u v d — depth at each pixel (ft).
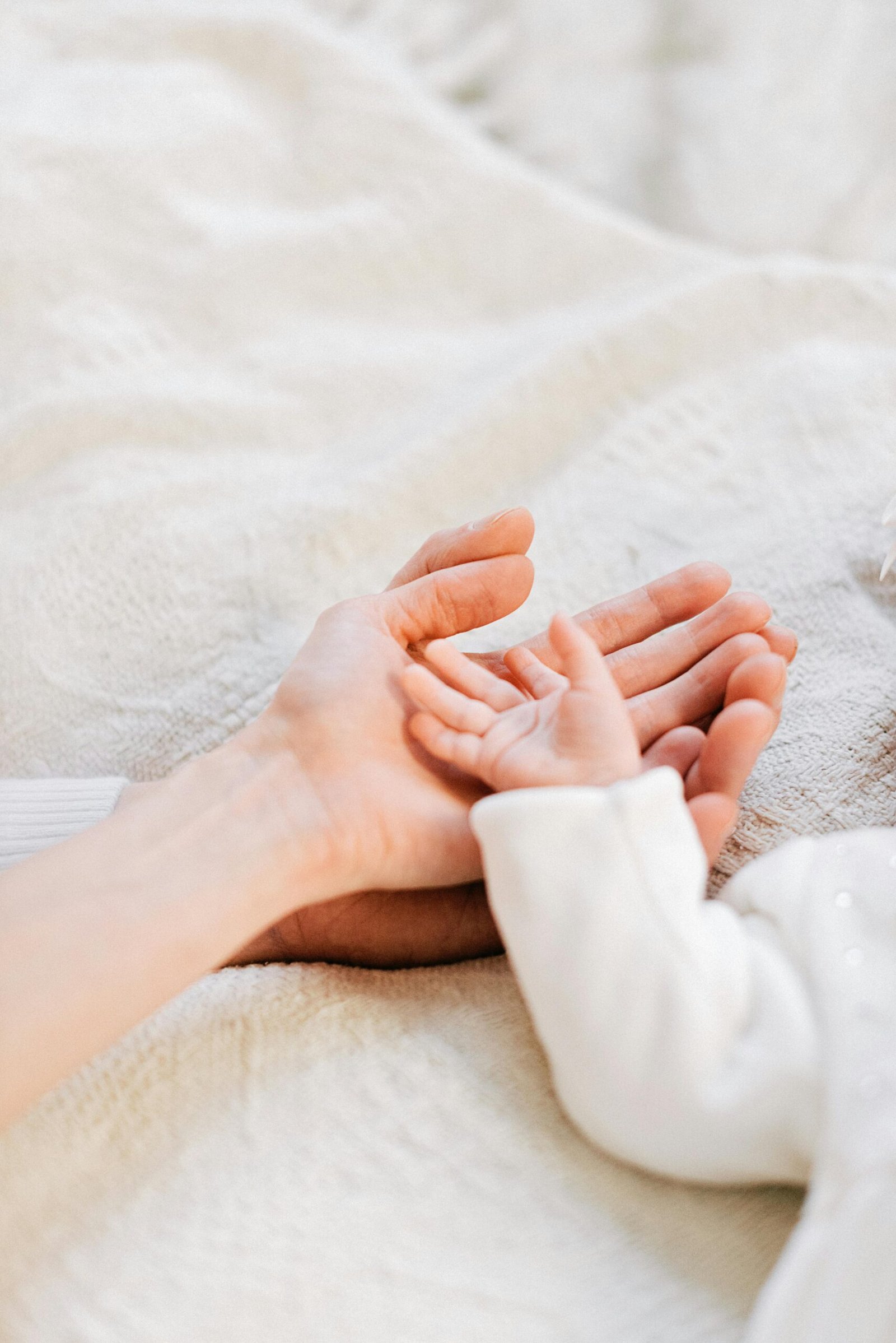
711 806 1.92
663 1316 1.72
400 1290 1.74
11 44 3.26
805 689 2.23
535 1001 1.83
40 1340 1.73
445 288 2.94
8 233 2.79
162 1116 1.87
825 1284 1.65
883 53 3.19
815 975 1.79
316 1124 1.85
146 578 2.44
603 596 2.42
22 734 2.35
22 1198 1.82
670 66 3.33
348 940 2.09
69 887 1.85
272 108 3.19
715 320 2.70
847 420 2.53
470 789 2.03
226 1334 1.72
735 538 2.45
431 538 2.19
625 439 2.59
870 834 1.89
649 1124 1.78
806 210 3.14
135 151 2.93
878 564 2.35
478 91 3.51
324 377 2.77
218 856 1.90
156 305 2.82
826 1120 1.71
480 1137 1.84
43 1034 1.78
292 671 2.05
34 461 2.62
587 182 3.31
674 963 1.79
